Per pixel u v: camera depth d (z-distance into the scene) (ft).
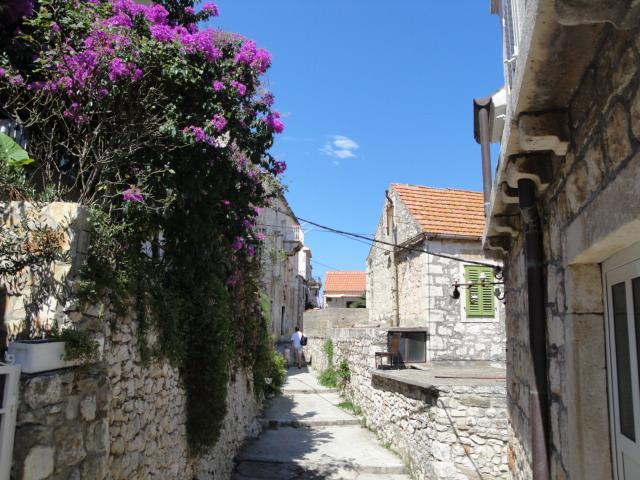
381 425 35.58
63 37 16.26
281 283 86.79
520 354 15.21
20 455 8.89
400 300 49.32
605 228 7.02
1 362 9.55
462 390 25.04
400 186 50.72
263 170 23.89
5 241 11.03
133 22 17.20
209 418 21.25
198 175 17.92
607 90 6.75
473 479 24.30
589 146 7.66
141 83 16.43
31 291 11.26
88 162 17.07
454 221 45.01
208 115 17.71
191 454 20.84
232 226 22.08
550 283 10.89
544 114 8.51
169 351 17.84
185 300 19.81
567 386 9.27
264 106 19.76
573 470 8.78
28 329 11.03
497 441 24.47
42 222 11.53
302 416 41.45
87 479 10.85
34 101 16.06
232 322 27.48
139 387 15.48
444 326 41.98
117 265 14.30
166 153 17.07
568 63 7.16
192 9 20.58
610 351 8.55
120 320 13.98
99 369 11.64
